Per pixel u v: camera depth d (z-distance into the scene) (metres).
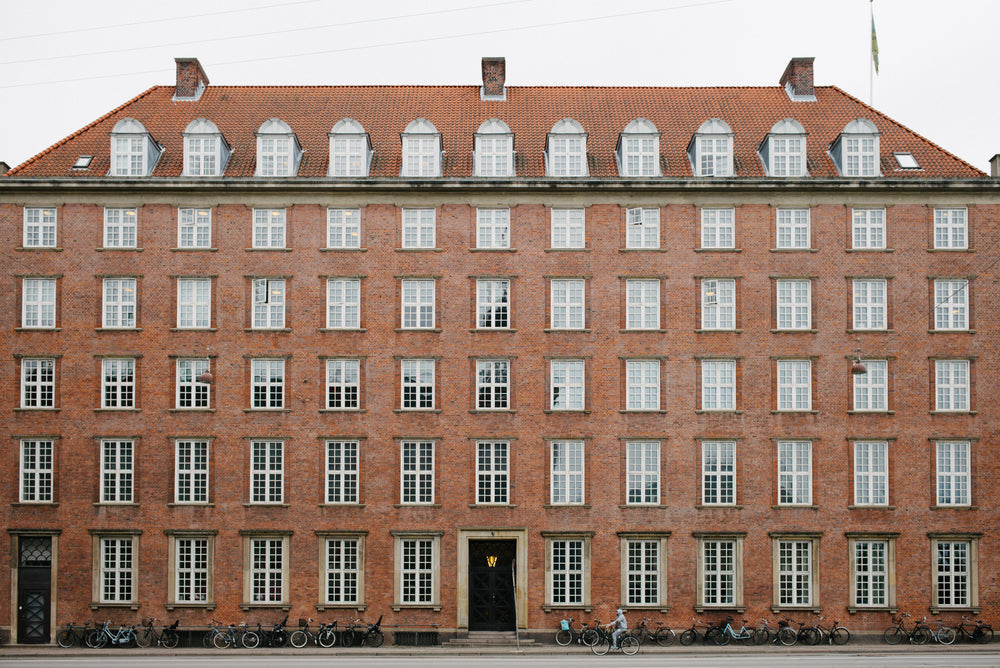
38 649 34.94
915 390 36.69
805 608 35.94
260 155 38.22
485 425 36.72
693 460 36.56
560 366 37.03
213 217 37.41
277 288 37.28
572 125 38.31
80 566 36.12
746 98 43.28
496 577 36.84
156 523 36.31
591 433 36.69
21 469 36.50
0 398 36.69
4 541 36.19
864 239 37.47
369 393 36.84
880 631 35.88
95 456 36.53
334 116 41.66
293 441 36.66
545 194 37.59
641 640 35.75
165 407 36.72
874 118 41.41
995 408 36.59
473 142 39.41
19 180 37.06
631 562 36.41
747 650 34.28
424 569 36.44
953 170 38.44
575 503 36.50
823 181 37.06
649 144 38.50
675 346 36.97
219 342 36.97
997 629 35.84
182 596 36.22
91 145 39.53
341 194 37.53
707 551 36.41
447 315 37.09
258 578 36.38
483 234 37.62
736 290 37.16
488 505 36.44
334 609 36.12
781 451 36.69
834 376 36.81
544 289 37.25
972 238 37.22
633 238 37.56
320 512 36.44
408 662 31.69
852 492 36.41
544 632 35.94
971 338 36.84
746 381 36.81
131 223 37.50
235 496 36.41
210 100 42.75
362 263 37.31
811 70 43.44
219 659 32.78
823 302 37.06
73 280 37.12
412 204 37.56
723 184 37.19
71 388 36.78
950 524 36.22
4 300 37.03
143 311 37.06
